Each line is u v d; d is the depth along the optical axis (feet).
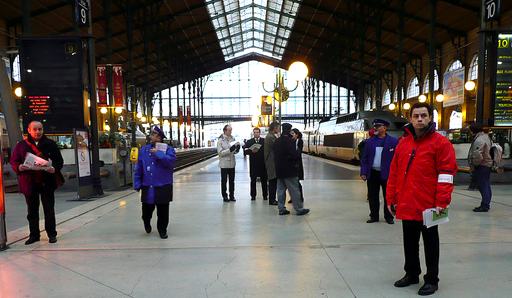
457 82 82.02
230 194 29.30
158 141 19.01
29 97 31.99
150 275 13.67
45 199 18.07
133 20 101.14
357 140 77.36
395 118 74.28
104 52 119.55
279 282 12.85
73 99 32.17
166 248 16.90
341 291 12.09
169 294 12.05
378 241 17.62
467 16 84.07
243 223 21.58
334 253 15.88
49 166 17.53
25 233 20.02
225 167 28.94
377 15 96.12
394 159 12.75
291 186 23.47
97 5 83.61
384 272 13.69
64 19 84.69
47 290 12.51
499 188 34.35
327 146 108.06
